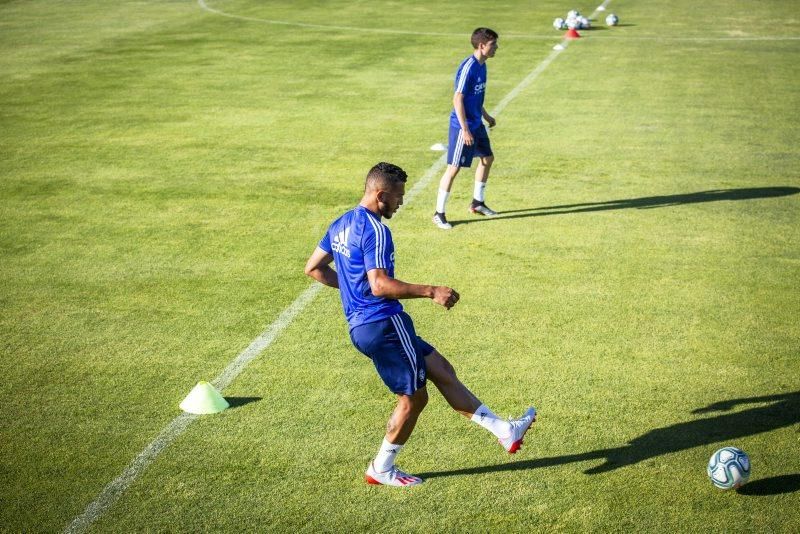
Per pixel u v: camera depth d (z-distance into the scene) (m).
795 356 5.87
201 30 21.67
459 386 4.63
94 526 4.26
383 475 4.52
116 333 6.37
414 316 6.57
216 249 8.02
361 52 18.52
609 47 18.84
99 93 14.89
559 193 9.57
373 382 5.63
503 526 4.23
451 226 8.58
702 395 5.39
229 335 6.32
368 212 4.46
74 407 5.35
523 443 4.92
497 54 18.17
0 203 9.38
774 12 23.59
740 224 8.48
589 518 4.28
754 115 12.89
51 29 22.00
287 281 7.29
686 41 19.42
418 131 12.27
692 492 4.47
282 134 12.18
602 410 5.24
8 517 4.32
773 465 4.66
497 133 12.16
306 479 4.63
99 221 8.81
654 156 10.91
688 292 6.95
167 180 10.14
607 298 6.86
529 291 7.01
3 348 6.13
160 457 4.83
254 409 5.31
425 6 25.47
